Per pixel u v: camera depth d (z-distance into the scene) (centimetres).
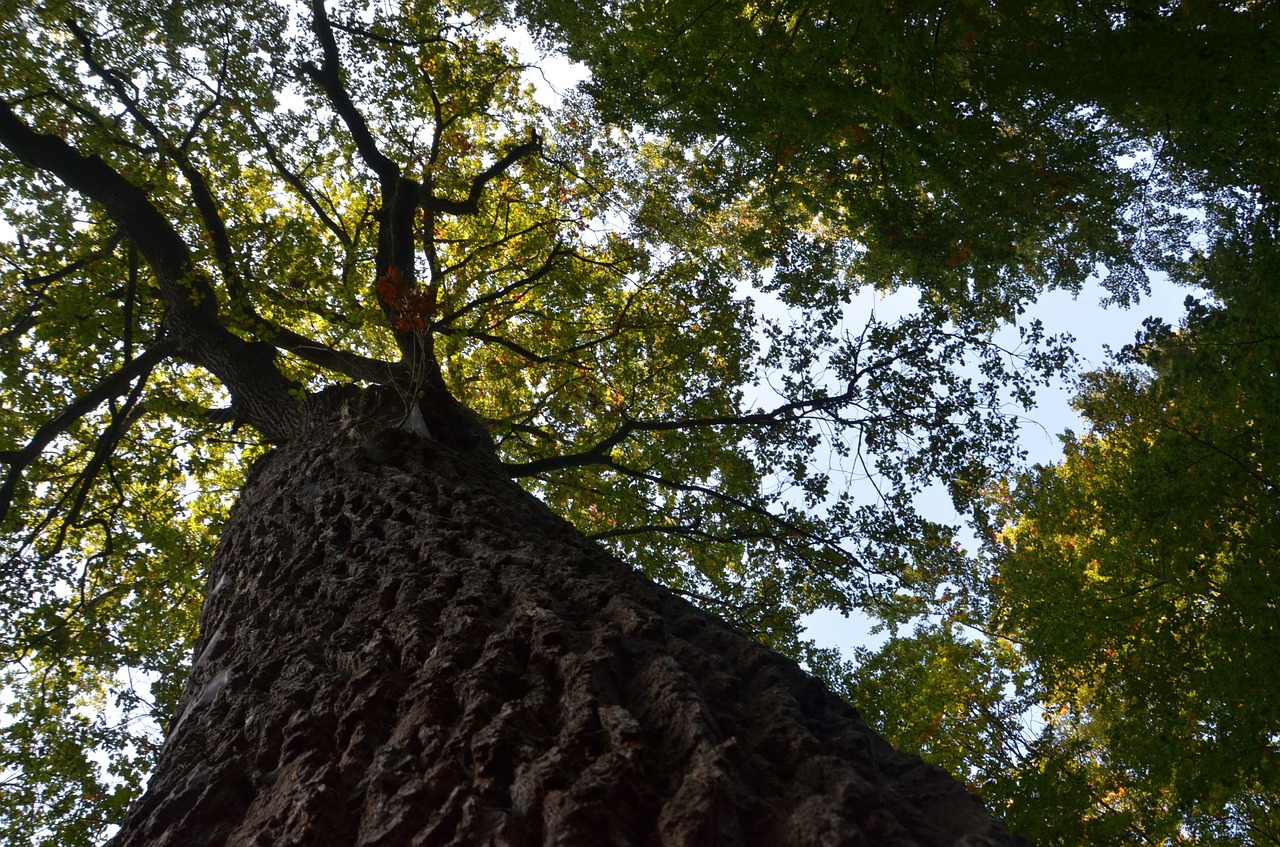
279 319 892
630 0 693
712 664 220
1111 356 710
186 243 828
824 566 985
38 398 862
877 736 214
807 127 660
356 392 647
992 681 1044
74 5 862
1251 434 782
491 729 180
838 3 574
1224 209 689
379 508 395
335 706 227
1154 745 809
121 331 791
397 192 903
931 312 876
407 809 163
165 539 945
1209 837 905
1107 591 899
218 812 213
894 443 952
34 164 749
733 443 1037
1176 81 539
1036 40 561
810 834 143
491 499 402
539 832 149
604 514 1115
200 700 309
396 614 264
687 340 1052
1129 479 870
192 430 941
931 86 570
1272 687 725
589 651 214
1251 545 775
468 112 1133
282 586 364
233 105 930
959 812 167
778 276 880
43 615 898
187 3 863
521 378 1167
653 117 757
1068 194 685
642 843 145
